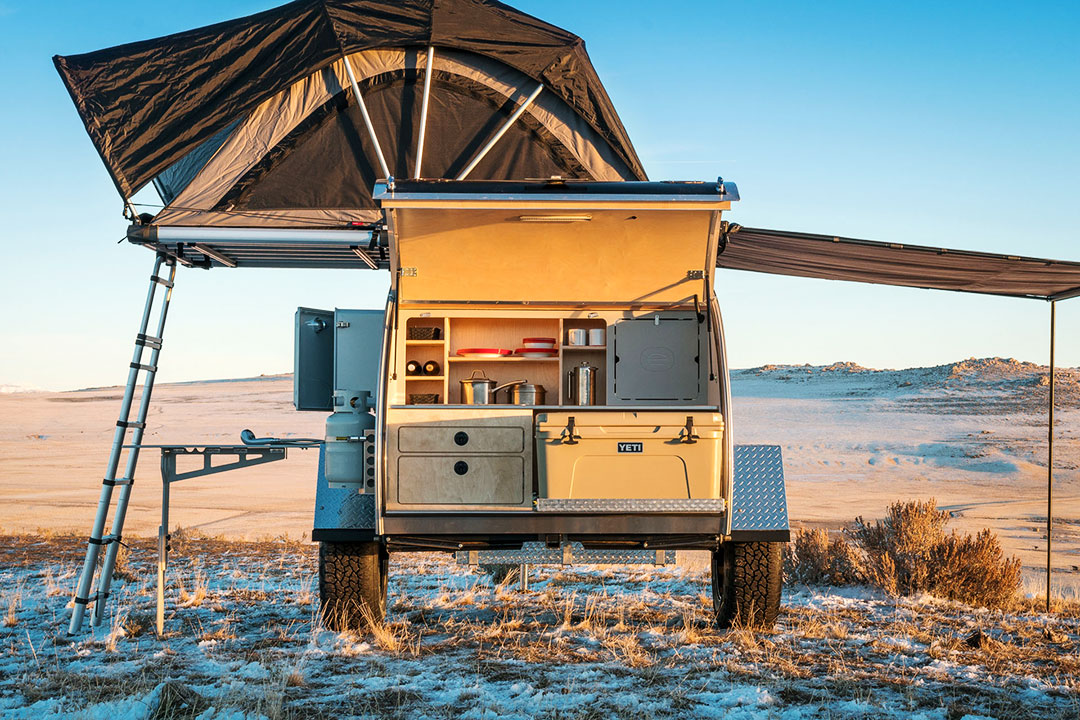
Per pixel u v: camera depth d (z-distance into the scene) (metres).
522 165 8.82
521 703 5.21
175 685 5.18
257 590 10.09
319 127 8.35
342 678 5.85
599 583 10.84
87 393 126.56
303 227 8.05
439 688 5.60
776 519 7.21
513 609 8.67
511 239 7.11
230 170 8.13
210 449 7.48
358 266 9.73
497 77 8.76
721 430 6.37
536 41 8.67
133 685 5.53
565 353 8.06
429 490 6.47
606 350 7.79
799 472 45.16
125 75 7.80
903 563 10.31
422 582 10.92
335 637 7.09
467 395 7.64
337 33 8.16
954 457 50.53
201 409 93.44
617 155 8.97
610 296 7.60
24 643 7.12
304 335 7.98
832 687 5.66
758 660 6.35
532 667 6.12
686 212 6.69
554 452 6.33
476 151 8.72
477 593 9.77
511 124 8.73
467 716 4.92
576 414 6.37
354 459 6.80
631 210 6.36
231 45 8.02
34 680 5.77
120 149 7.65
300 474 41.47
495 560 6.73
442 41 8.39
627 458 6.34
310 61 8.16
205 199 8.01
